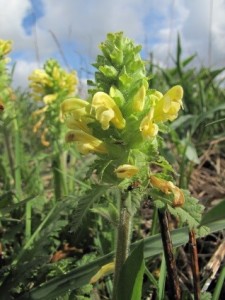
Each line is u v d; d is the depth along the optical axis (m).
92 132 0.08
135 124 0.08
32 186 0.19
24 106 0.28
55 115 0.20
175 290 0.08
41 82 0.20
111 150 0.08
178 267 0.13
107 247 0.13
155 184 0.08
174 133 0.21
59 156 0.19
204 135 0.24
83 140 0.08
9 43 0.19
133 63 0.08
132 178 0.08
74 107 0.08
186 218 0.08
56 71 0.20
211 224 0.09
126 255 0.08
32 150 0.26
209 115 0.22
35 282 0.11
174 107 0.08
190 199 0.08
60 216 0.13
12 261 0.12
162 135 0.24
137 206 0.08
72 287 0.09
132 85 0.08
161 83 0.29
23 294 0.10
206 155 0.21
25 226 0.14
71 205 0.12
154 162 0.08
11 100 0.20
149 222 0.16
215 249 0.13
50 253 0.13
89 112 0.08
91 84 0.08
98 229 0.14
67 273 0.09
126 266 0.07
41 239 0.11
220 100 0.27
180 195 0.08
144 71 0.08
